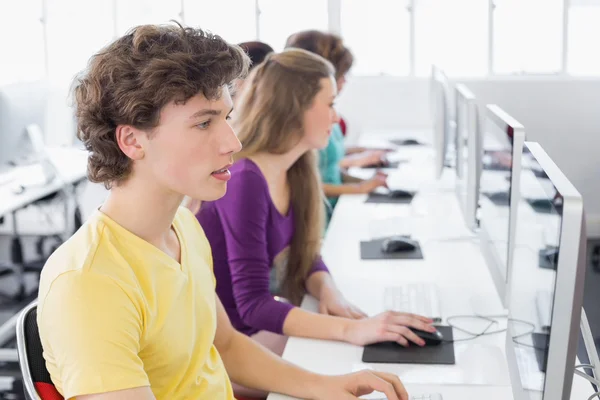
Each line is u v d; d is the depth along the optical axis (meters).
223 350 1.67
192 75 1.20
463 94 2.87
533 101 5.30
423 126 5.50
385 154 4.41
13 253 4.88
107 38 5.39
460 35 5.39
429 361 1.80
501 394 1.64
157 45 1.21
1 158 3.65
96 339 1.16
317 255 2.36
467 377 1.72
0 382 3.37
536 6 5.29
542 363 1.25
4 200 3.65
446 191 3.67
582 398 1.58
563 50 5.32
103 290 1.19
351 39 5.46
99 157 1.26
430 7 5.37
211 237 2.14
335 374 1.76
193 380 1.40
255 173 2.14
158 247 1.34
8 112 3.65
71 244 1.26
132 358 1.20
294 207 2.29
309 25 5.39
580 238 1.14
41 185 3.93
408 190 3.65
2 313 4.18
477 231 2.65
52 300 1.19
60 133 5.34
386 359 1.83
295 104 2.14
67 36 5.39
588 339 1.65
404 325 1.93
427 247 2.80
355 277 2.49
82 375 1.15
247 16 5.41
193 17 5.41
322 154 3.69
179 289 1.34
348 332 1.94
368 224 3.16
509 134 1.81
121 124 1.22
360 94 5.49
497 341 1.92
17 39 5.39
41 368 1.27
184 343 1.36
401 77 5.46
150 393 1.21
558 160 5.37
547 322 1.22
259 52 3.00
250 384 1.67
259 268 2.11
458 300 2.24
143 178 1.27
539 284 1.31
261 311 2.05
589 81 5.25
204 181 1.26
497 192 2.03
